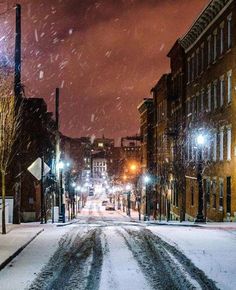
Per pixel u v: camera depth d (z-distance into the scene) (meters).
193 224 32.81
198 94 49.88
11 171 46.25
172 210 61.97
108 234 24.72
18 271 14.20
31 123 57.53
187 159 52.34
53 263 15.54
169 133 56.25
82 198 129.12
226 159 39.41
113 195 143.62
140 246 19.50
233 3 37.72
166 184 62.00
